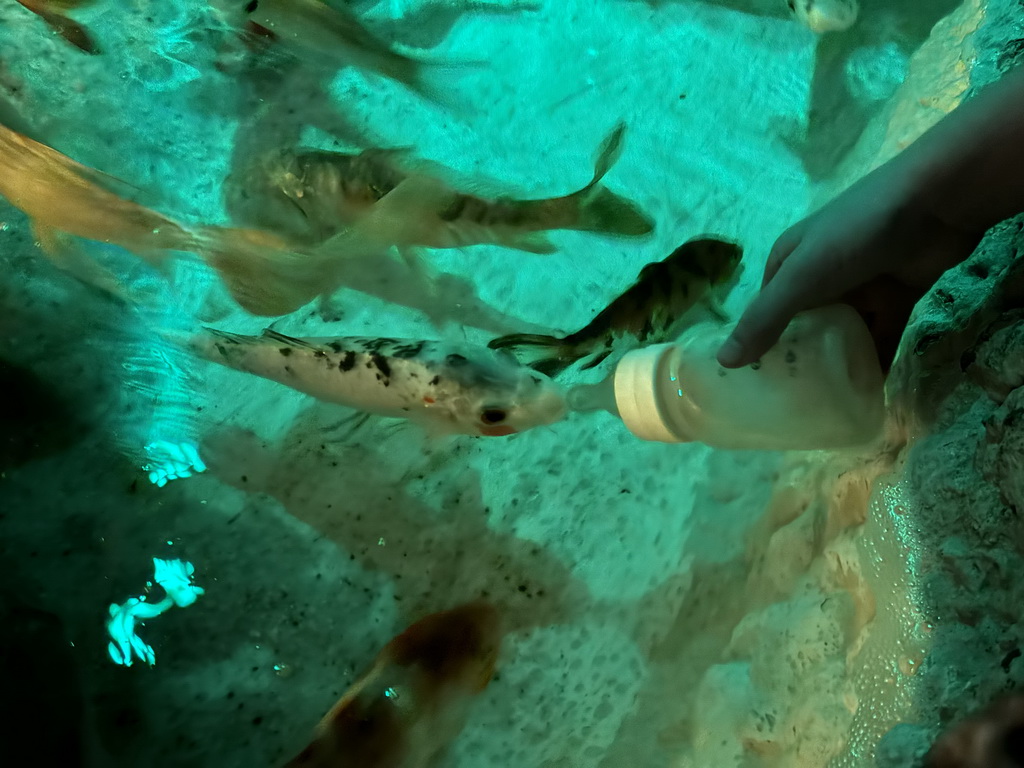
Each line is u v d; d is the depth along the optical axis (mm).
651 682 478
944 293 384
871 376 369
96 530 541
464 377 484
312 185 662
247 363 565
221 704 489
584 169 708
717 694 426
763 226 664
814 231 352
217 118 747
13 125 711
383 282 652
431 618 500
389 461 578
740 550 496
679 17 785
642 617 502
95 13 793
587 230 663
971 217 344
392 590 534
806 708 365
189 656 505
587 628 507
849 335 362
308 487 569
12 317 612
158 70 763
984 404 340
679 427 375
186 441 581
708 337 385
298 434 588
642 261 662
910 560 340
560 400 483
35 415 574
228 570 536
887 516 356
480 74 773
